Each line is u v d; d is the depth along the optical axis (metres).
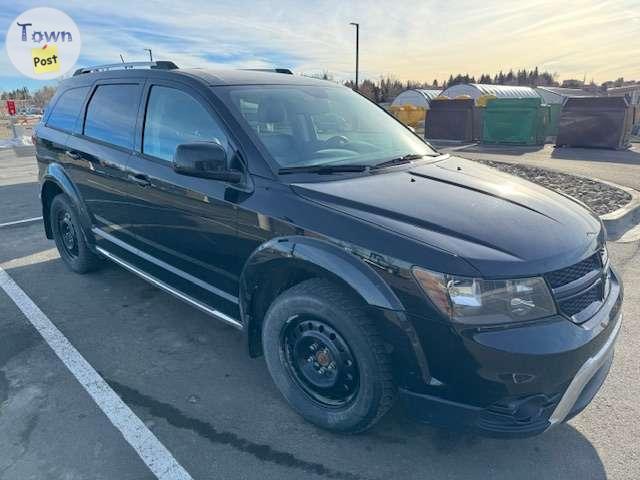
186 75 3.29
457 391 2.15
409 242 2.19
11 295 4.29
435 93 38.50
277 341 2.68
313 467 2.39
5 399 2.86
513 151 15.13
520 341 2.05
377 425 2.69
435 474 2.36
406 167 3.12
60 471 2.33
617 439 2.57
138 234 3.62
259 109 3.09
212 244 2.96
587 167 11.45
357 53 32.34
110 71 4.04
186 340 3.55
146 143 3.47
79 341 3.52
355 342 2.31
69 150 4.22
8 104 20.03
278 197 2.60
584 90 41.62
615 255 5.12
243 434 2.60
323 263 2.33
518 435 2.15
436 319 2.10
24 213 7.35
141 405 2.82
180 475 2.33
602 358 2.29
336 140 3.27
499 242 2.21
